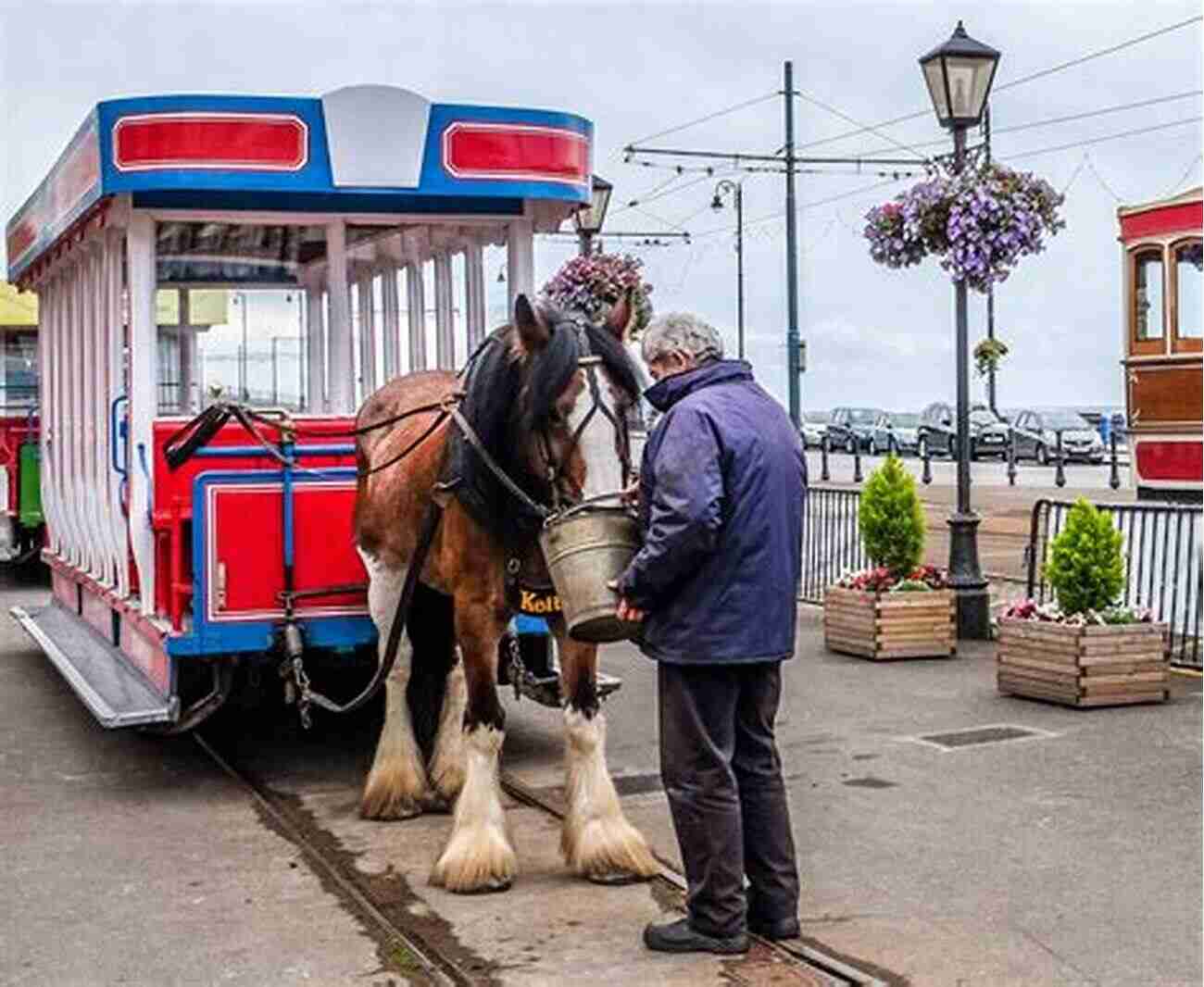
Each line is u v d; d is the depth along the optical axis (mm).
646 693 10828
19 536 18859
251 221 8891
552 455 6008
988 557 17656
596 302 15172
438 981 5465
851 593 11789
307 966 5656
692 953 5625
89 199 8750
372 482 7801
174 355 10039
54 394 12023
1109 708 9711
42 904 6402
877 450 49312
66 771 8766
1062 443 39625
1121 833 7012
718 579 5492
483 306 9477
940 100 12312
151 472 8688
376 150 8430
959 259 11914
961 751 8656
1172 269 19516
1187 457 19375
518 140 8727
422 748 8219
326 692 10227
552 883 6512
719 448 5465
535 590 6520
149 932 6039
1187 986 5250
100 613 10555
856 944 5688
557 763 8781
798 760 8531
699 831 5590
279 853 7086
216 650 8062
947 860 6672
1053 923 5871
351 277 10219
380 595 7754
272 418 8531
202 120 8203
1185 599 11367
